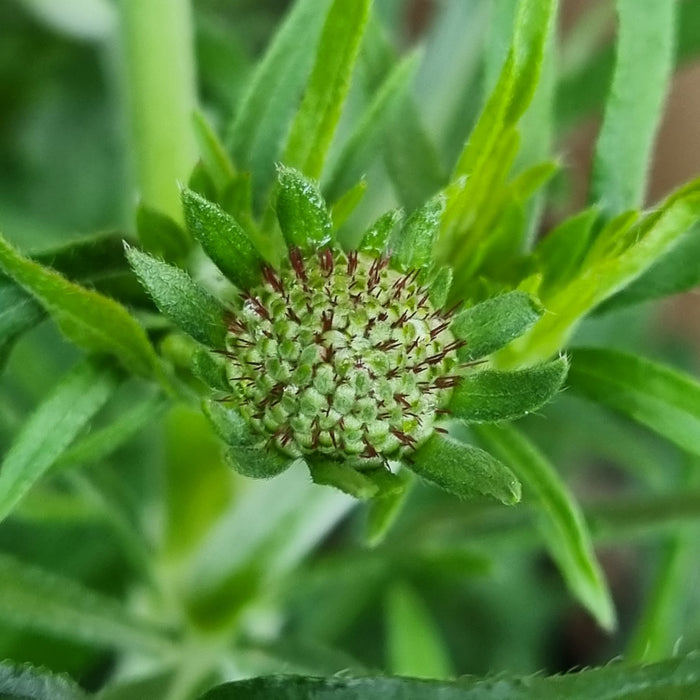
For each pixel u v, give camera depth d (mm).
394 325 145
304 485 179
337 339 144
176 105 173
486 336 146
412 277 147
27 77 254
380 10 227
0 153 262
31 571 164
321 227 146
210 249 146
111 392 149
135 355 148
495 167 151
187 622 181
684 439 151
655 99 154
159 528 189
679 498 172
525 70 147
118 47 181
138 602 184
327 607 232
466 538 185
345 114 185
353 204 149
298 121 150
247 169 157
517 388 143
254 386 145
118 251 152
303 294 145
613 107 155
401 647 197
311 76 149
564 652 277
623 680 140
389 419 143
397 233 154
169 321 152
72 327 147
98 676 206
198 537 180
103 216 259
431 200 146
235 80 206
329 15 147
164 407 152
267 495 179
